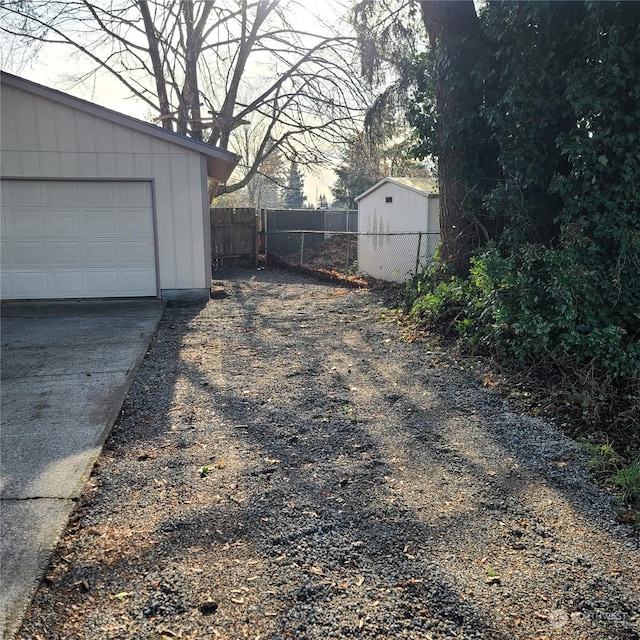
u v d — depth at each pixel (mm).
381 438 3771
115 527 2639
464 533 2641
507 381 4875
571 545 2557
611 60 5008
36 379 5008
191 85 16078
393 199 12609
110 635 1969
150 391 4719
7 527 2584
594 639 1987
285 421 4059
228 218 16188
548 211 6148
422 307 7262
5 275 9078
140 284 9469
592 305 4984
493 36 6379
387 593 2211
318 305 9219
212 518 2730
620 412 4012
